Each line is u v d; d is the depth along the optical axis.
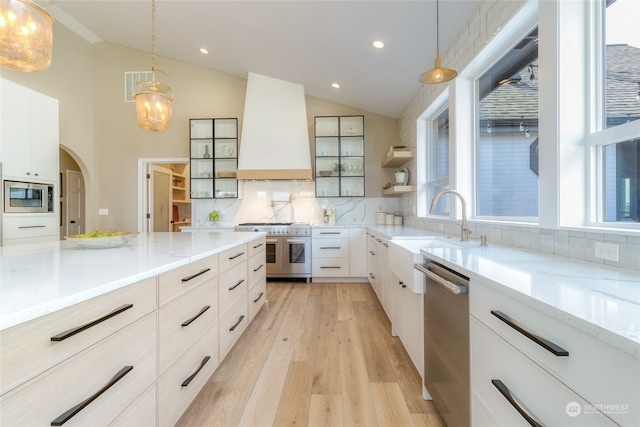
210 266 1.74
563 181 1.39
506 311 0.88
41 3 3.89
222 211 5.04
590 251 1.25
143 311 1.13
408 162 4.27
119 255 1.52
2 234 3.17
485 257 1.37
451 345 1.28
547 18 1.44
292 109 4.65
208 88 4.98
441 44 2.64
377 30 2.69
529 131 1.87
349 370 1.94
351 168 4.88
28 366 0.71
